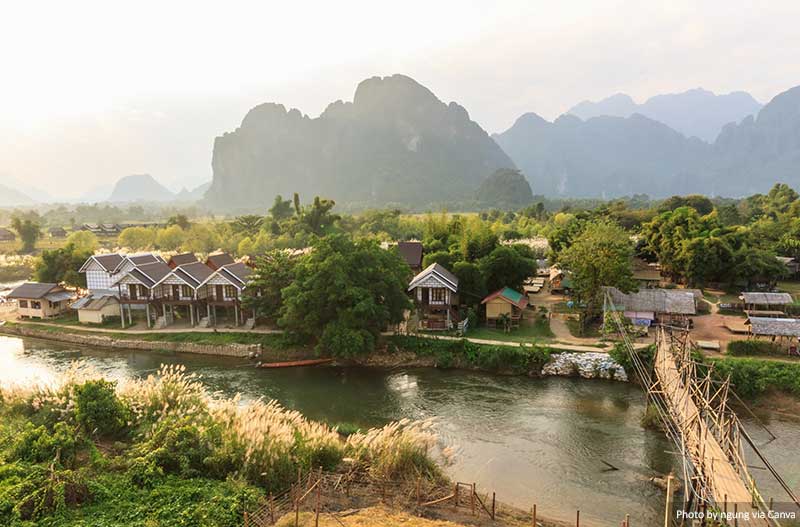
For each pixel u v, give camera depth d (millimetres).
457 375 43438
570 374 42375
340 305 46969
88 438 24656
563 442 30734
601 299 51938
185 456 22672
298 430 26391
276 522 19922
